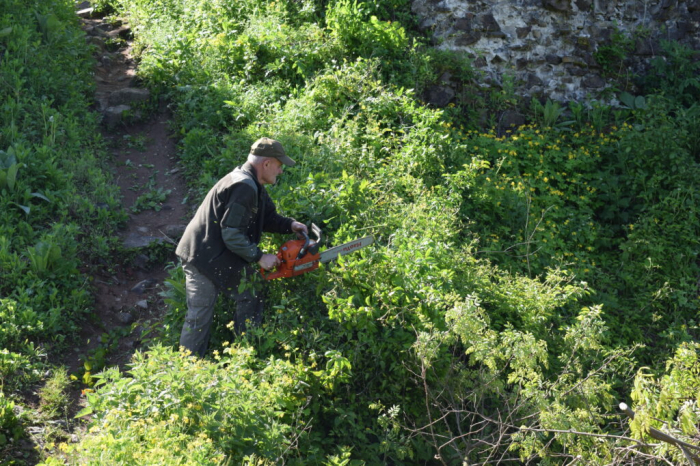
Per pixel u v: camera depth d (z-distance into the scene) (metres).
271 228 4.50
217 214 4.04
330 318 4.25
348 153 6.58
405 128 7.41
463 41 9.27
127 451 2.79
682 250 7.25
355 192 5.46
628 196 8.04
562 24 9.55
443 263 5.14
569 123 9.10
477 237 6.58
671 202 7.51
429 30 9.31
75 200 5.91
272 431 3.32
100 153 7.02
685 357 3.18
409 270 4.57
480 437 4.27
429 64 8.83
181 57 8.20
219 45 8.41
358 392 4.33
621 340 6.09
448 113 8.70
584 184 8.09
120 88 8.29
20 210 5.65
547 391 3.83
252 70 8.18
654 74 9.79
